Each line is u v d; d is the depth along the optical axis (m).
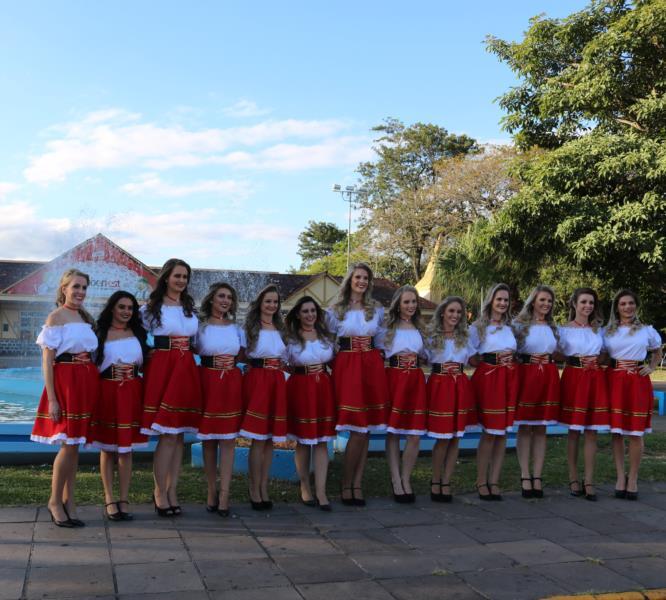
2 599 3.43
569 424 6.00
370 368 5.51
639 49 12.55
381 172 45.50
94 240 25.92
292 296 30.70
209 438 4.92
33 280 26.81
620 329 6.02
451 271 20.16
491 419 5.69
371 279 5.55
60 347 4.56
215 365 5.02
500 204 34.25
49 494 5.25
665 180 11.97
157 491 4.93
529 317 6.06
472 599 3.69
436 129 44.50
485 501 5.73
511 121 14.90
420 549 4.45
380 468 6.77
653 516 5.43
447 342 5.68
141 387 4.89
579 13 13.78
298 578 3.88
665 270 12.39
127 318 4.82
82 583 3.67
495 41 14.96
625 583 3.98
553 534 4.88
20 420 9.03
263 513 5.14
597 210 12.34
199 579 3.79
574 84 13.60
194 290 28.86
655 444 8.46
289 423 5.39
